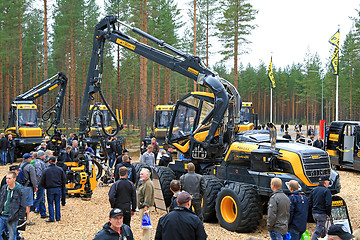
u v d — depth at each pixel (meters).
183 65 10.63
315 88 64.88
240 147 8.98
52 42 38.59
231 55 32.25
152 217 9.48
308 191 7.88
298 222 6.19
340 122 18.16
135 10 25.89
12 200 6.80
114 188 6.93
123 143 23.92
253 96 88.56
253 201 8.07
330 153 18.64
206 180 9.12
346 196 12.14
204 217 8.95
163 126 23.34
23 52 40.16
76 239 7.66
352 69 50.19
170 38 35.31
